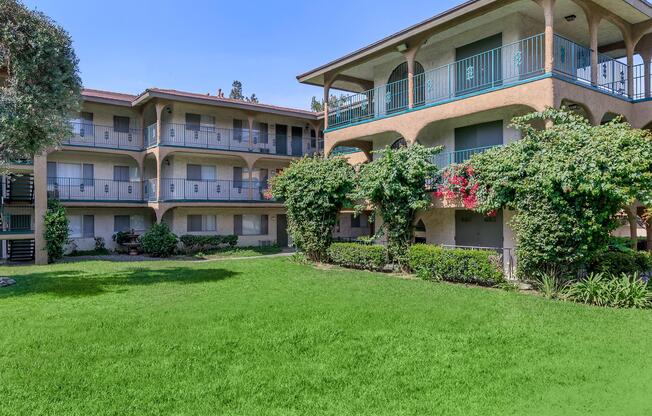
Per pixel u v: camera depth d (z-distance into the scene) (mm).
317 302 9984
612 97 14336
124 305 9859
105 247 25375
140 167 26078
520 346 6738
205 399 5004
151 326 8023
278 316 8688
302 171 17938
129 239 24750
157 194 23766
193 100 24578
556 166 9898
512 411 4645
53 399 5043
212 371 5844
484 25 15867
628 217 13195
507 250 13930
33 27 11891
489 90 13836
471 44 16453
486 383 5387
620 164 9062
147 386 5383
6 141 11922
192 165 26703
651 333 7297
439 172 13961
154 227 23297
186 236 24906
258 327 7918
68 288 12195
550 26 12359
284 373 5750
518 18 14758
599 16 13852
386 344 6918
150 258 22109
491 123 15766
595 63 13750
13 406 4867
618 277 10227
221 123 27672
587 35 16219
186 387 5340
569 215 10062
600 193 9500
